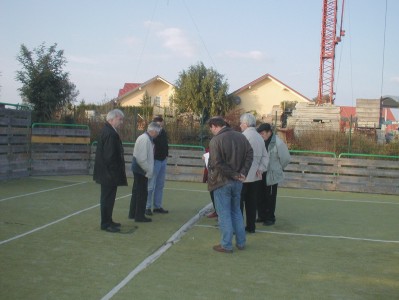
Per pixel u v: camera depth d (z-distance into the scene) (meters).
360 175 12.53
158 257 5.46
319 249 6.18
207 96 37.09
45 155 13.23
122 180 6.72
